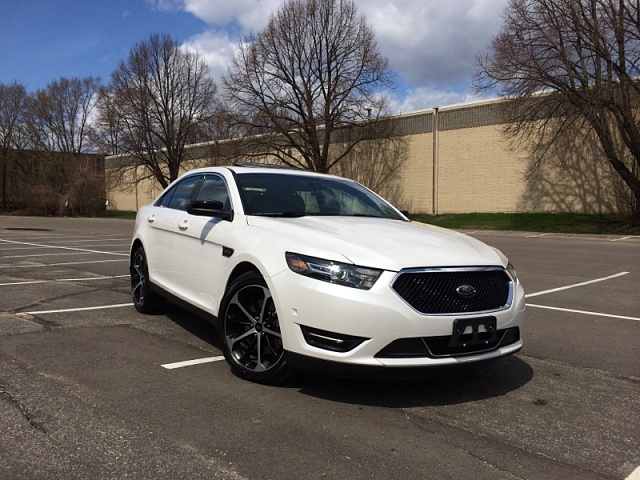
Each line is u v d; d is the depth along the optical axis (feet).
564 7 73.15
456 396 13.16
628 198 84.53
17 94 210.59
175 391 13.09
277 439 10.61
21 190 208.23
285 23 114.52
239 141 120.88
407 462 9.80
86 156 201.57
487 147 105.70
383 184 123.03
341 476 9.27
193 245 16.94
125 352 16.31
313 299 11.79
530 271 37.60
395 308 11.34
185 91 158.61
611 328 20.66
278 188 16.93
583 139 90.53
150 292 20.93
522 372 15.24
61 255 46.29
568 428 11.45
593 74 75.10
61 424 11.11
